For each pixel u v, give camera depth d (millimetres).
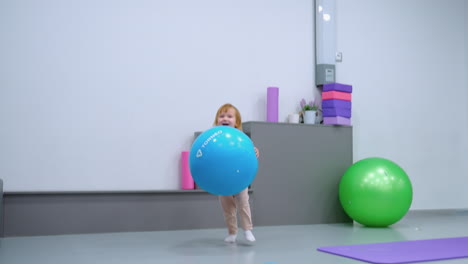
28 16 4305
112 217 4160
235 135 3031
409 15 6242
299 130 4949
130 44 4672
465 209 6465
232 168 2945
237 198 3418
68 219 4031
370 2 5965
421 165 6207
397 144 6047
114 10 4625
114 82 4590
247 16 5230
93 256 2906
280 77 5371
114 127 4566
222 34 5090
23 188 4223
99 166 4492
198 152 3004
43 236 3898
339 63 5715
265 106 5262
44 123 4316
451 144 6449
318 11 5566
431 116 6320
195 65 4941
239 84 5145
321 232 4180
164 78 4797
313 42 5609
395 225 4793
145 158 4676
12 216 3877
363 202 4512
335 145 5148
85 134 4453
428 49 6359
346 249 3098
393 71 6074
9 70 4223
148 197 4281
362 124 5824
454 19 6590
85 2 4516
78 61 4461
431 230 4344
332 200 5070
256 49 5254
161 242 3521
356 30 5848
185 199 4406
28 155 4250
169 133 4789
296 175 4891
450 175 6414
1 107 4184
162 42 4809
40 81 4320
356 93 5801
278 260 2740
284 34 5430
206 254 2969
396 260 2666
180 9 4902
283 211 4793
